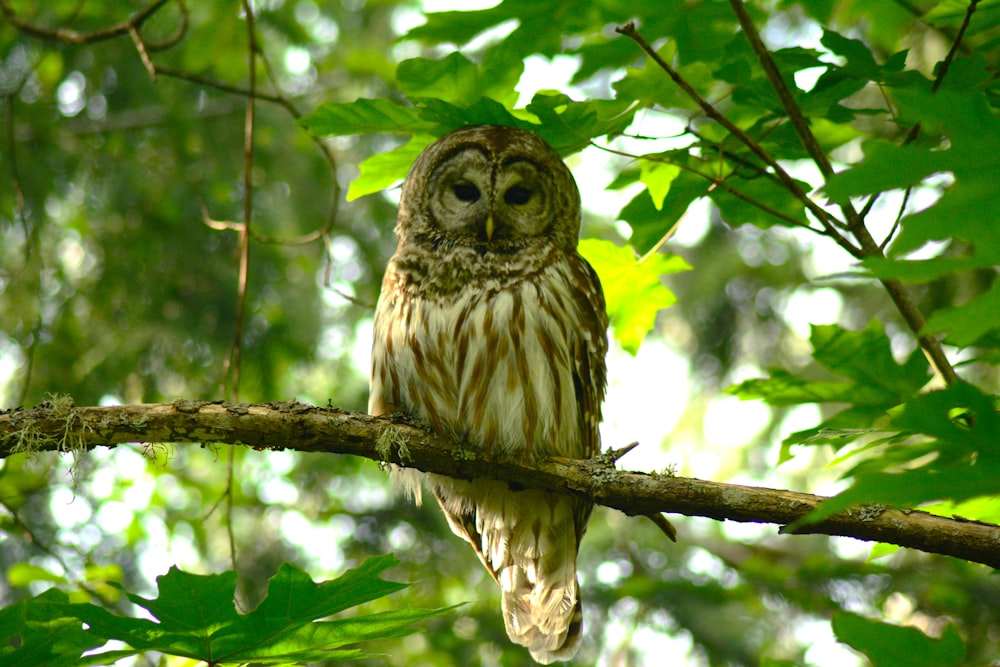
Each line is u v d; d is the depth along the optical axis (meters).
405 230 10.17
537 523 9.83
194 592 5.39
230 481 9.06
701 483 7.11
